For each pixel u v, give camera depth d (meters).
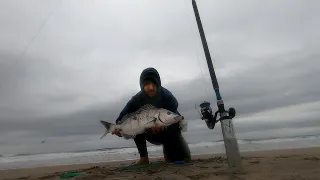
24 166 3.56
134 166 1.85
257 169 1.43
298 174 1.25
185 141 2.05
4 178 1.93
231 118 1.30
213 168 1.58
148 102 1.94
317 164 1.53
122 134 1.85
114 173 1.60
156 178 1.32
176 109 1.98
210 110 1.41
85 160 4.46
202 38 1.48
